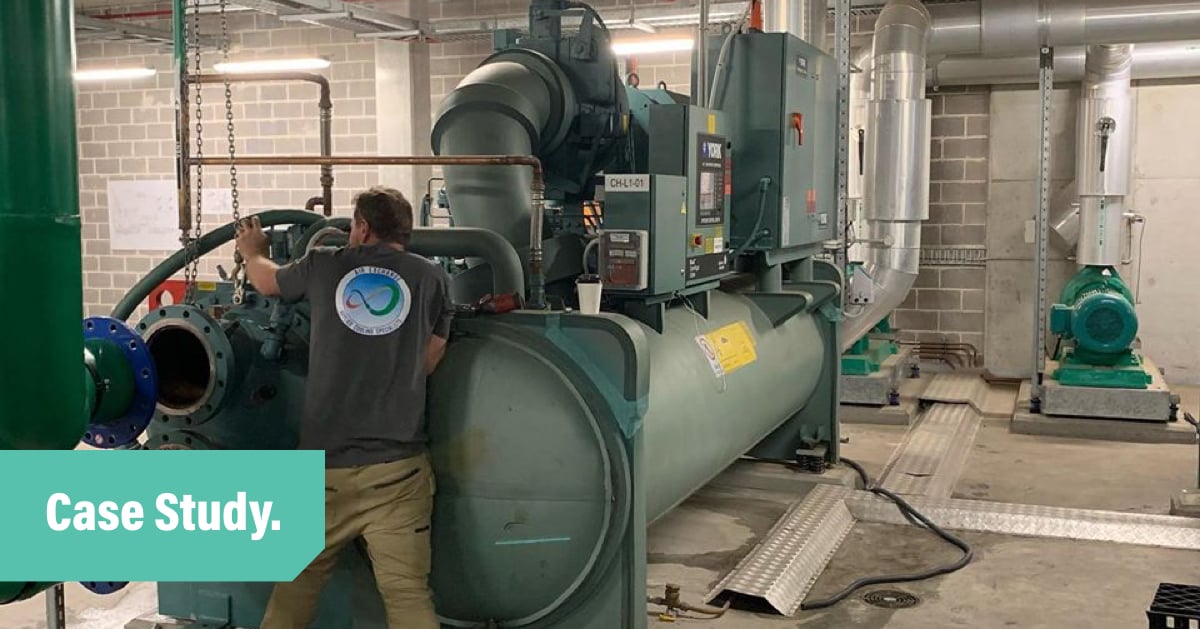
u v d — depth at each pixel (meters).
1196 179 7.55
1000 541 4.28
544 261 3.43
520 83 3.49
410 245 2.99
